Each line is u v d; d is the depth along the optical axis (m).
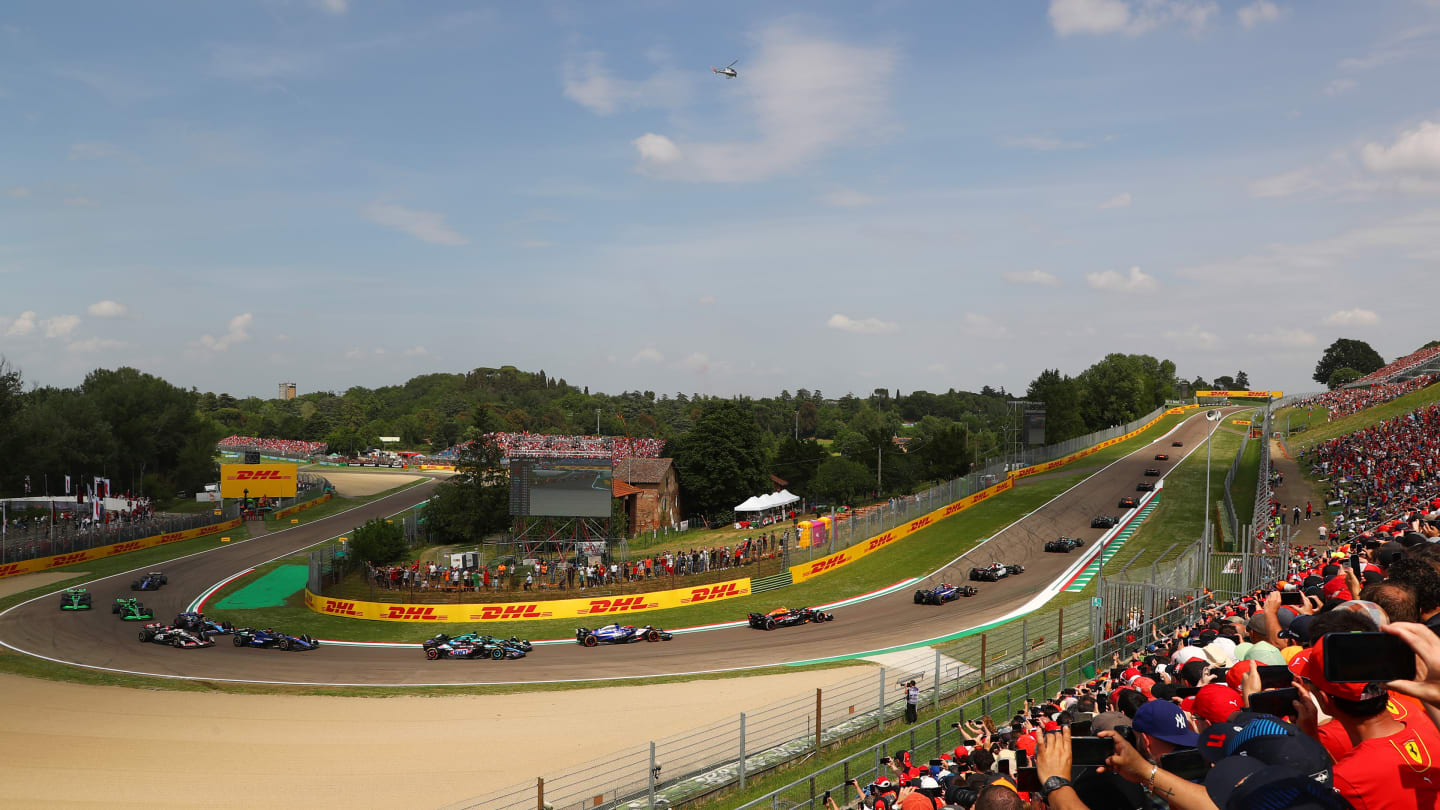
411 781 32.75
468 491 100.38
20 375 128.12
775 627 61.47
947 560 79.50
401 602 68.25
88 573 87.12
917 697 36.41
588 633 59.44
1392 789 4.76
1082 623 44.84
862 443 136.62
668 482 104.75
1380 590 6.20
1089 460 133.12
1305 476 88.62
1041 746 5.42
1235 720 5.78
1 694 46.62
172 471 153.75
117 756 36.03
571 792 30.97
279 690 48.03
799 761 32.84
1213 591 47.66
